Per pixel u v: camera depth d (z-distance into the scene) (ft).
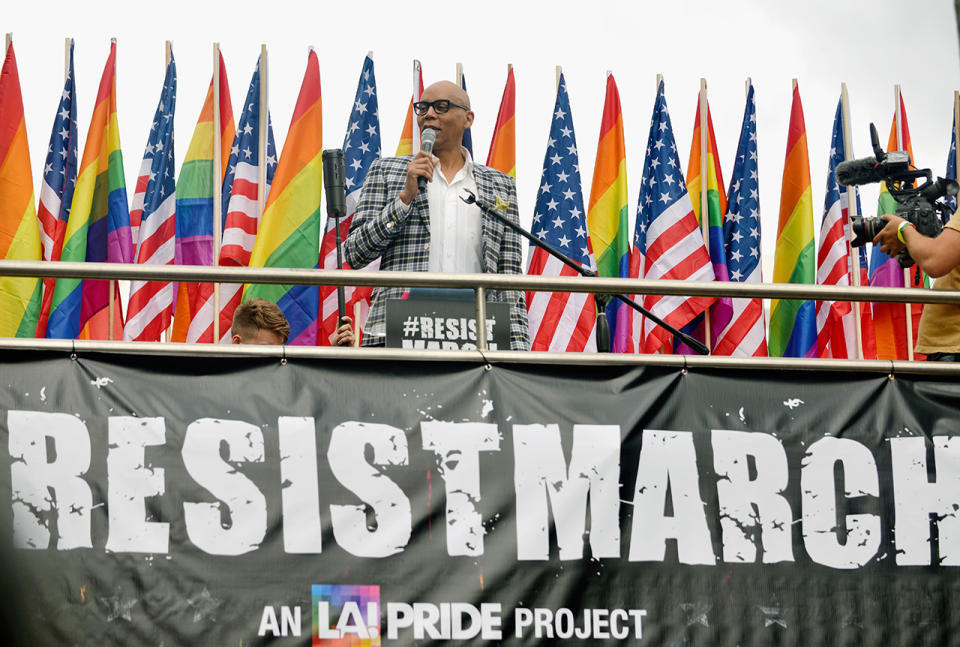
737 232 31.24
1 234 28.73
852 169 21.57
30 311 27.63
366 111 30.66
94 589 17.39
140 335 28.27
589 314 29.45
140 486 17.81
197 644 17.34
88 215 28.86
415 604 17.84
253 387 18.42
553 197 30.94
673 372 19.36
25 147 29.30
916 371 19.65
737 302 30.40
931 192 21.33
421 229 21.15
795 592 18.62
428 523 18.20
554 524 18.42
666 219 30.50
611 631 18.13
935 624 18.74
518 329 20.85
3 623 17.15
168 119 29.86
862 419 19.45
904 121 33.24
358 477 18.22
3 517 17.51
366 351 18.65
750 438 19.15
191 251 29.45
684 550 18.58
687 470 18.90
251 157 29.84
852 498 19.12
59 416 17.92
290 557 17.80
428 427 18.53
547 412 18.84
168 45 30.48
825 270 31.42
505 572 18.13
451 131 22.11
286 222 29.27
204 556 17.67
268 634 17.48
